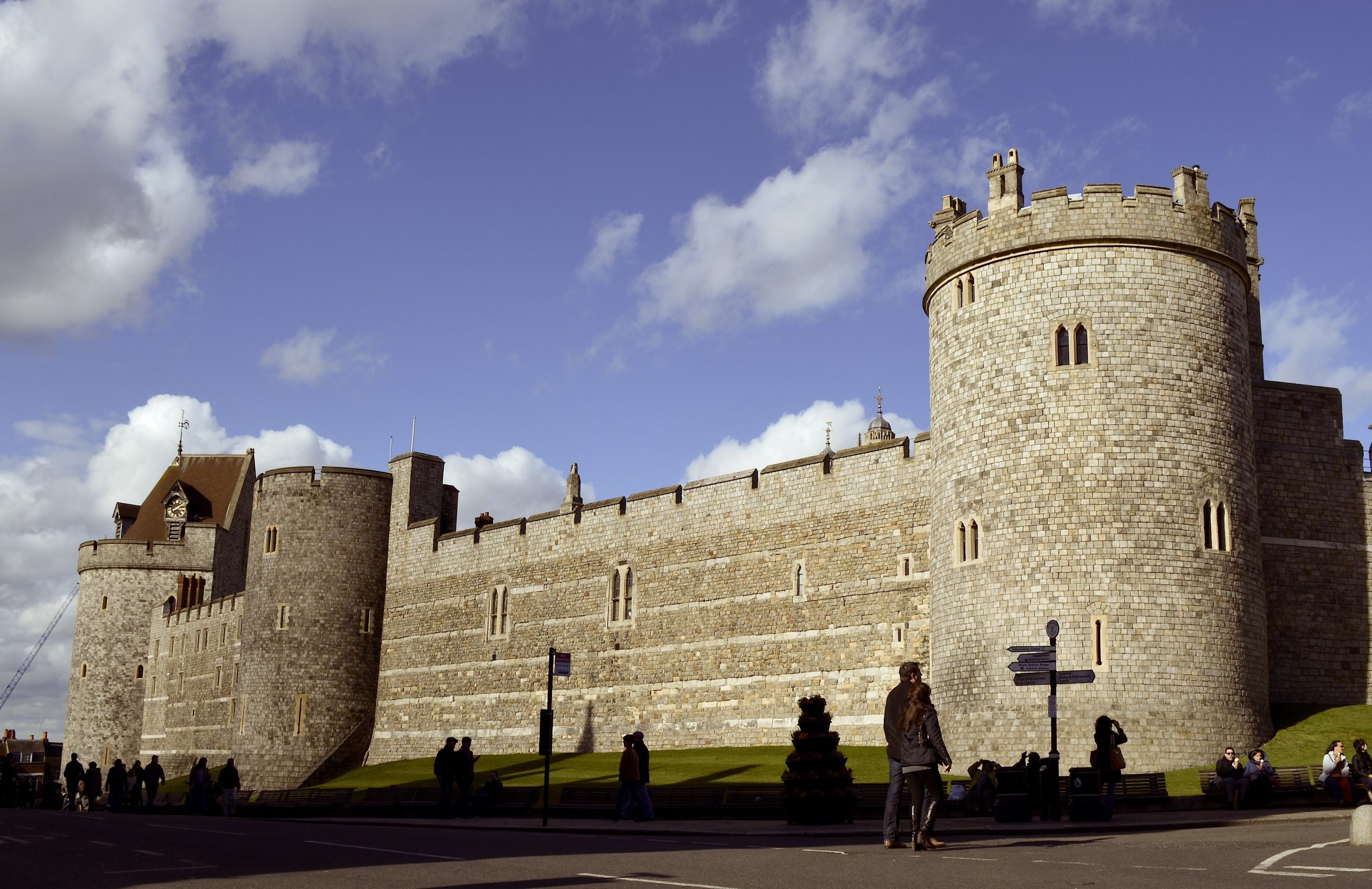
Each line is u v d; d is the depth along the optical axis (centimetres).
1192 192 3562
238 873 1420
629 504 5147
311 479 6200
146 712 8269
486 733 5528
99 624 8438
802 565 4472
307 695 5988
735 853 1692
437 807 3186
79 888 1277
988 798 2720
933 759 1725
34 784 6738
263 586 6181
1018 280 3572
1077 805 2380
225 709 7300
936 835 2062
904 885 1279
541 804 3228
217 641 7500
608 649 5084
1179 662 3316
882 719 4109
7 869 1477
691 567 4847
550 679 2572
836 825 2412
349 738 6016
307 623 6053
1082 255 3503
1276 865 1410
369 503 6244
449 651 5800
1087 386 3441
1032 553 3422
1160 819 2400
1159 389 3441
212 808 4369
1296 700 3819
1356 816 1662
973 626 3509
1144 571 3347
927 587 4072
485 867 1482
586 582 5241
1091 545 3369
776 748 4338
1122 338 3456
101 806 6550
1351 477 4016
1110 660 3303
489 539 5738
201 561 8488
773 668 4481
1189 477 3422
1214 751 3300
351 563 6153
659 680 4859
